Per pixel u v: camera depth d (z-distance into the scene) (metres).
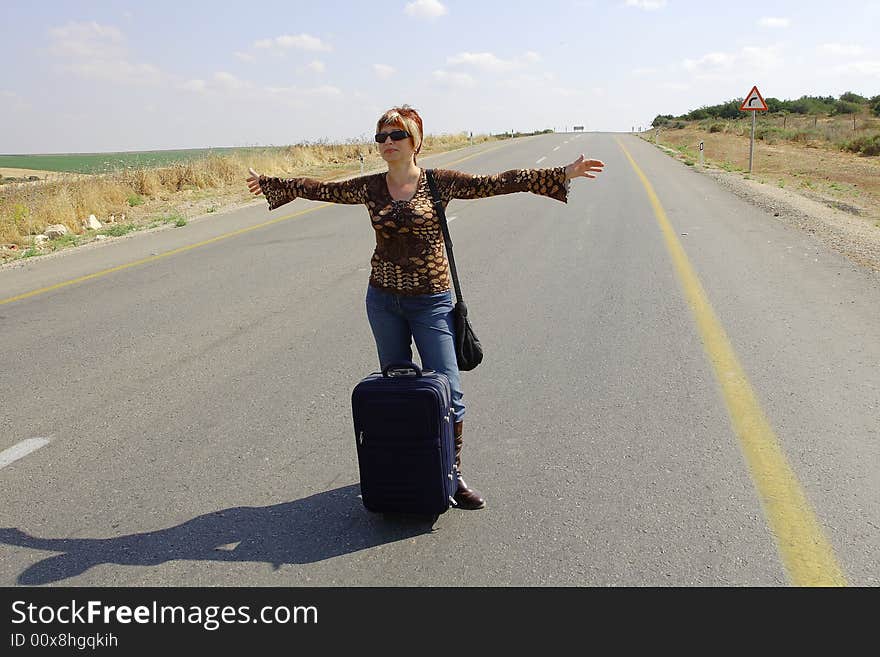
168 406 5.53
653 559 3.41
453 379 3.91
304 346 6.90
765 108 25.59
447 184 3.76
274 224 15.47
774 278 8.88
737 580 3.25
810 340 6.49
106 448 4.83
